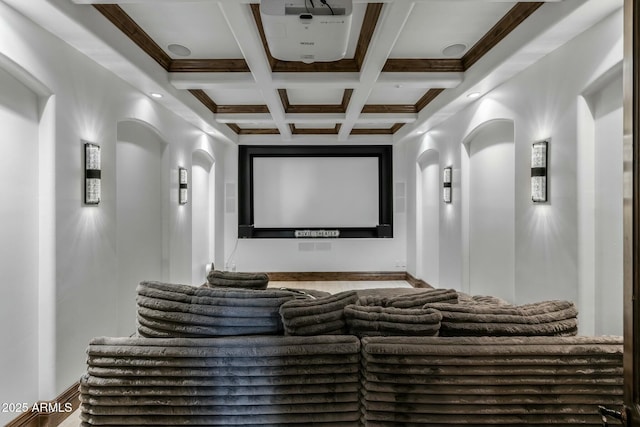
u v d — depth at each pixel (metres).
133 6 2.56
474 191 4.25
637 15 0.99
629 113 1.01
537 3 2.45
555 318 1.81
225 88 3.78
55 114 2.44
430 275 6.00
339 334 1.81
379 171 7.19
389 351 1.62
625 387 1.04
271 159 7.20
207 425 1.65
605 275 2.36
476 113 3.95
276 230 7.19
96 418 1.67
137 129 3.88
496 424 1.63
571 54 2.51
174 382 1.64
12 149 2.21
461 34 2.99
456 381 1.63
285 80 3.56
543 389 1.63
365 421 1.66
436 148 5.33
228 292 1.83
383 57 2.97
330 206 7.21
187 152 5.05
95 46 2.59
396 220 7.17
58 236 2.47
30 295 2.36
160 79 3.46
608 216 2.33
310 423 1.67
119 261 3.56
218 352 1.64
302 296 1.95
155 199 4.29
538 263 2.93
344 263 7.19
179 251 4.76
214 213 6.36
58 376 2.47
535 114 2.93
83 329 2.76
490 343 1.66
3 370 2.15
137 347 1.66
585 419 1.63
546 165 2.80
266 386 1.66
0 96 2.12
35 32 2.25
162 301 1.81
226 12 2.30
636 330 1.01
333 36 2.24
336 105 5.10
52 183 2.43
